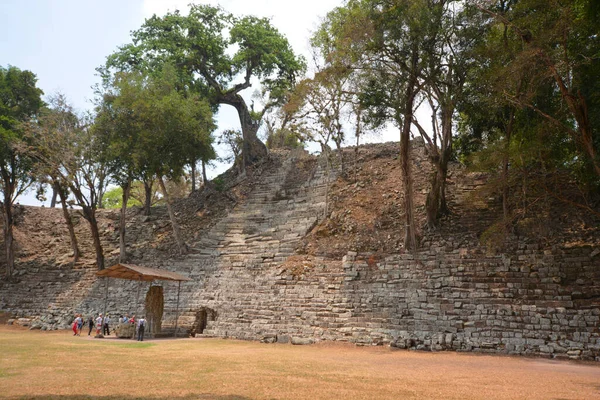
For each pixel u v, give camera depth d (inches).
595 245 964.6
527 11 839.7
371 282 1098.7
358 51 1065.5
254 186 1908.2
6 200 1610.5
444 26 1018.7
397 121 1074.1
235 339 1047.6
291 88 2020.2
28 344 860.6
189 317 1216.8
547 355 781.3
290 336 981.2
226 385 457.1
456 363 705.6
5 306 1439.5
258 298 1179.3
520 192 1092.5
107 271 1108.5
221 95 2112.5
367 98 1073.5
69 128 1482.5
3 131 1520.7
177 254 1529.3
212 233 1609.3
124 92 1446.9
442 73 1131.3
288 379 505.7
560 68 720.3
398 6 1010.1
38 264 1646.2
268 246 1425.9
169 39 1943.9
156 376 509.7
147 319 1114.1
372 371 594.6
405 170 1170.0
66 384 444.8
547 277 928.9
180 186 2440.9
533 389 480.1
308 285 1159.6
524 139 924.0
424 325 933.8
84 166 1515.7
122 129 1453.0
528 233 1063.0
